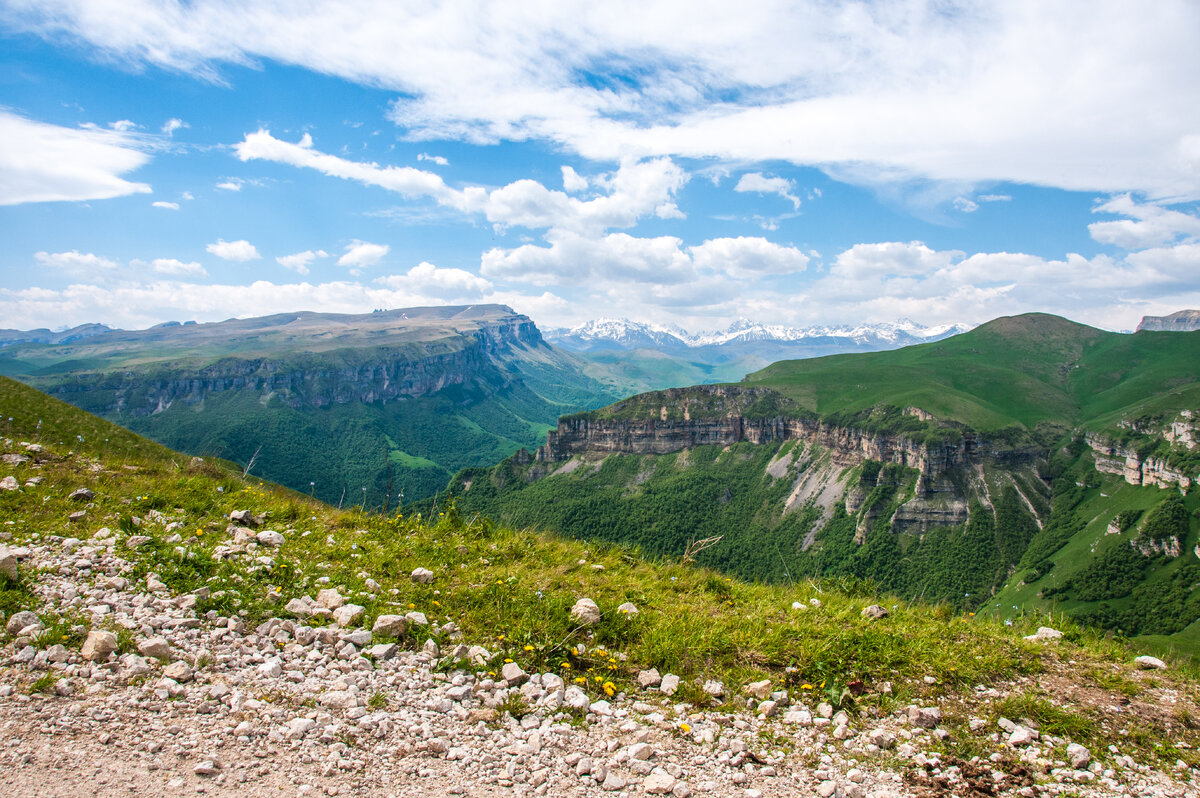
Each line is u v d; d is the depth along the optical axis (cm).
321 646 1025
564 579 1435
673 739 885
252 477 2722
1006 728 941
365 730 827
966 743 901
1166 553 14412
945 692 1033
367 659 991
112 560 1219
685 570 1608
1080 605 14450
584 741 862
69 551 1243
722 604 1387
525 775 776
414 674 977
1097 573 14962
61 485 1703
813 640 1152
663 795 758
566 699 949
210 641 991
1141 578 14375
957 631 1278
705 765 830
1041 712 970
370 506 2053
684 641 1131
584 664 1071
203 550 1316
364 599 1188
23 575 1101
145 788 673
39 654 875
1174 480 16062
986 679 1075
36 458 1923
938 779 823
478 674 1002
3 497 1530
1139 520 15675
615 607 1265
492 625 1161
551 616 1185
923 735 924
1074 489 19612
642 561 1695
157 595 1105
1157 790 813
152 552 1275
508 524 2238
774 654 1120
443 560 1497
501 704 921
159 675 878
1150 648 1277
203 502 1720
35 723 752
